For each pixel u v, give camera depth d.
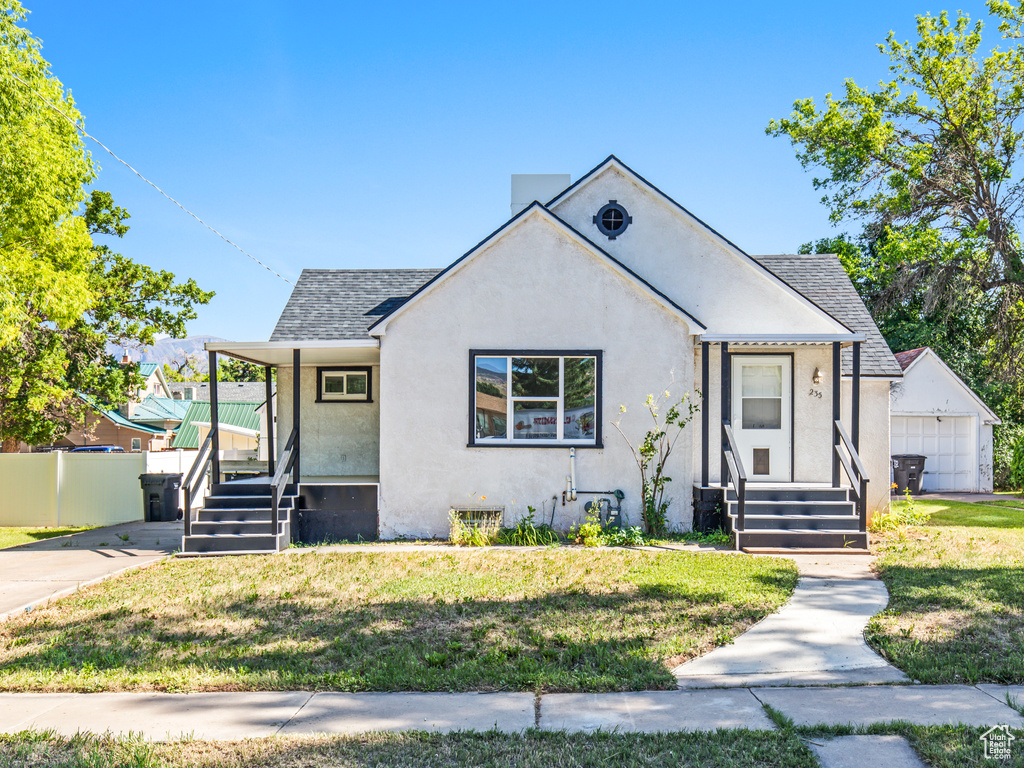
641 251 14.70
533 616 7.88
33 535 16.56
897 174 28.58
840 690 5.79
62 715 5.49
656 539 12.75
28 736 5.04
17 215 16.98
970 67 27.66
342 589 9.35
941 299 27.41
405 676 6.07
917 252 27.62
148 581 10.13
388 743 4.86
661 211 14.76
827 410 14.44
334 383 16.25
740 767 4.44
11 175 16.08
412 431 13.34
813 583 9.40
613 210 14.82
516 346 13.38
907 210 28.25
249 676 6.18
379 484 13.38
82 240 18.84
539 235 13.47
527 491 13.32
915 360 23.14
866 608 8.12
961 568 10.05
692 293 14.59
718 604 8.23
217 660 6.65
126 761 4.58
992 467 23.83
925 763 4.47
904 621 7.57
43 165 16.55
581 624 7.52
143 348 26.98
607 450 13.34
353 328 15.68
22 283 16.77
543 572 10.13
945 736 4.79
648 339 13.40
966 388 23.34
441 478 13.33
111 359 26.52
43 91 16.95
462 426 13.35
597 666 6.34
